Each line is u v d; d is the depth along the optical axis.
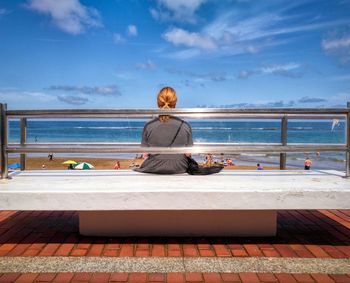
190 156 3.92
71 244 3.58
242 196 3.11
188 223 3.79
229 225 3.80
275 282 2.74
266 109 3.39
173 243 3.61
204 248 3.47
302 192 3.13
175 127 3.75
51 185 3.34
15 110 3.45
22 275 2.85
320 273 2.90
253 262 3.12
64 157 20.52
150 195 3.09
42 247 3.50
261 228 3.81
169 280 2.76
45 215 4.80
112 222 3.80
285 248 3.49
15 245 3.56
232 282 2.74
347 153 3.67
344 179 3.67
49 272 2.90
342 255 3.31
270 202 3.12
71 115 3.41
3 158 3.54
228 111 3.37
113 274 2.86
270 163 18.42
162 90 3.83
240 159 20.67
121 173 3.98
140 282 2.73
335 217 4.71
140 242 3.63
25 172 4.06
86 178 3.68
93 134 30.88
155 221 3.79
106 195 3.08
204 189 3.14
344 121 3.65
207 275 2.85
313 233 3.98
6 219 4.58
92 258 3.21
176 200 3.09
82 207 3.10
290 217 4.71
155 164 3.83
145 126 3.82
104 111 3.39
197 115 3.68
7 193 3.09
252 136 31.70
